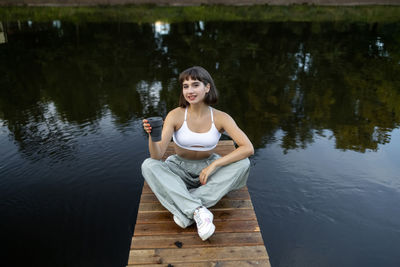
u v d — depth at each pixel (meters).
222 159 2.44
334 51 10.46
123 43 11.95
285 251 2.67
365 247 2.69
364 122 5.07
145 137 4.52
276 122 5.10
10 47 11.23
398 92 6.62
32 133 4.70
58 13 19.33
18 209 3.12
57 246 2.71
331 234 2.83
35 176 3.62
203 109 2.49
